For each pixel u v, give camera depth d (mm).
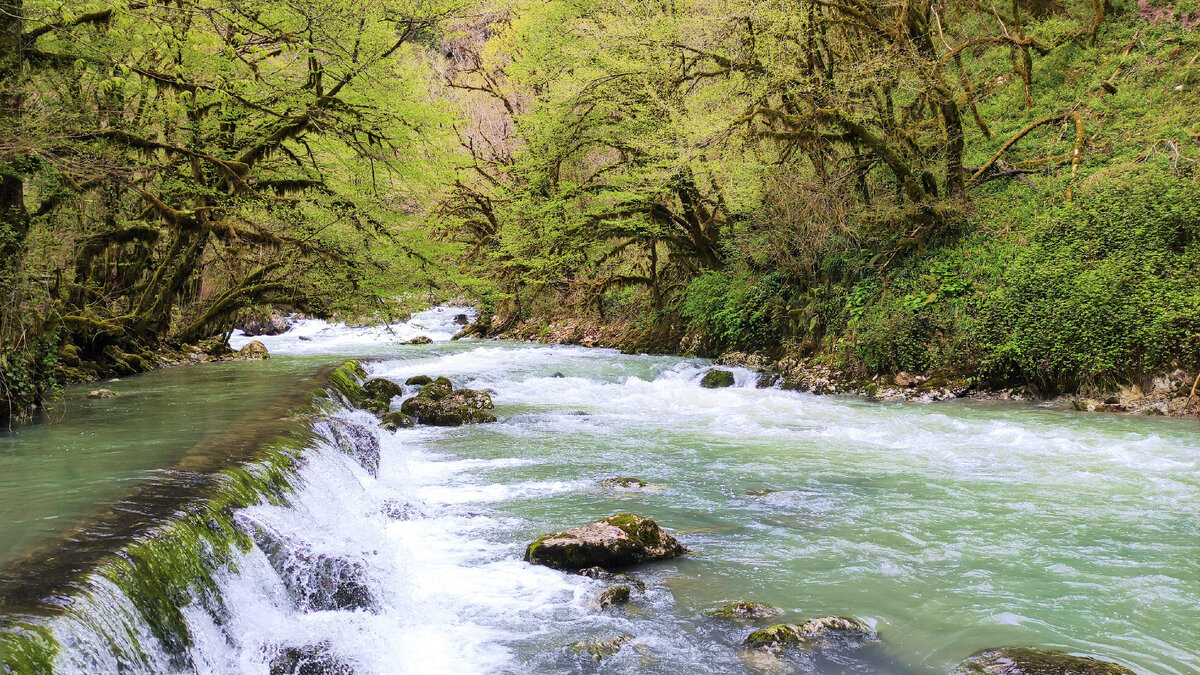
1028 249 15617
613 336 26266
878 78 16672
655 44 19672
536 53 24469
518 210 24734
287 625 5355
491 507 8570
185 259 16656
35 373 10055
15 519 5234
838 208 17609
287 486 7086
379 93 16500
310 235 16219
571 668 5027
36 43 10844
